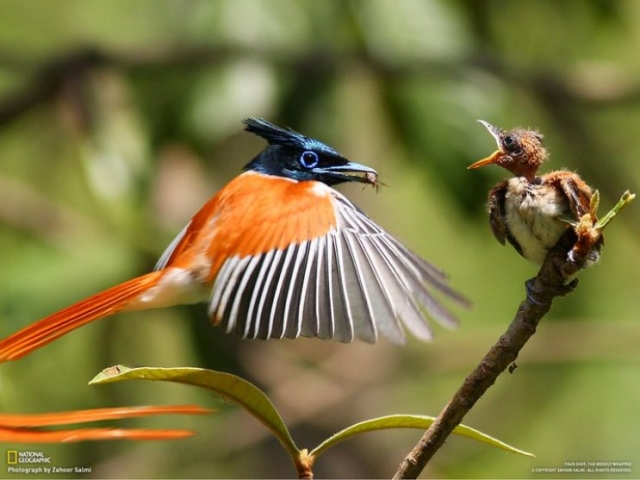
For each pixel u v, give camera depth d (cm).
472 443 1341
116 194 1064
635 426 1352
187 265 636
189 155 1231
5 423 473
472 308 580
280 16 1146
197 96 1126
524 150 638
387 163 1227
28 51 1233
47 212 1153
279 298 589
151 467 1259
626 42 1355
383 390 1408
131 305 632
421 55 1158
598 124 1370
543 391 1388
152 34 1210
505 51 1299
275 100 1132
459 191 1126
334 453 1360
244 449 1308
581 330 1375
